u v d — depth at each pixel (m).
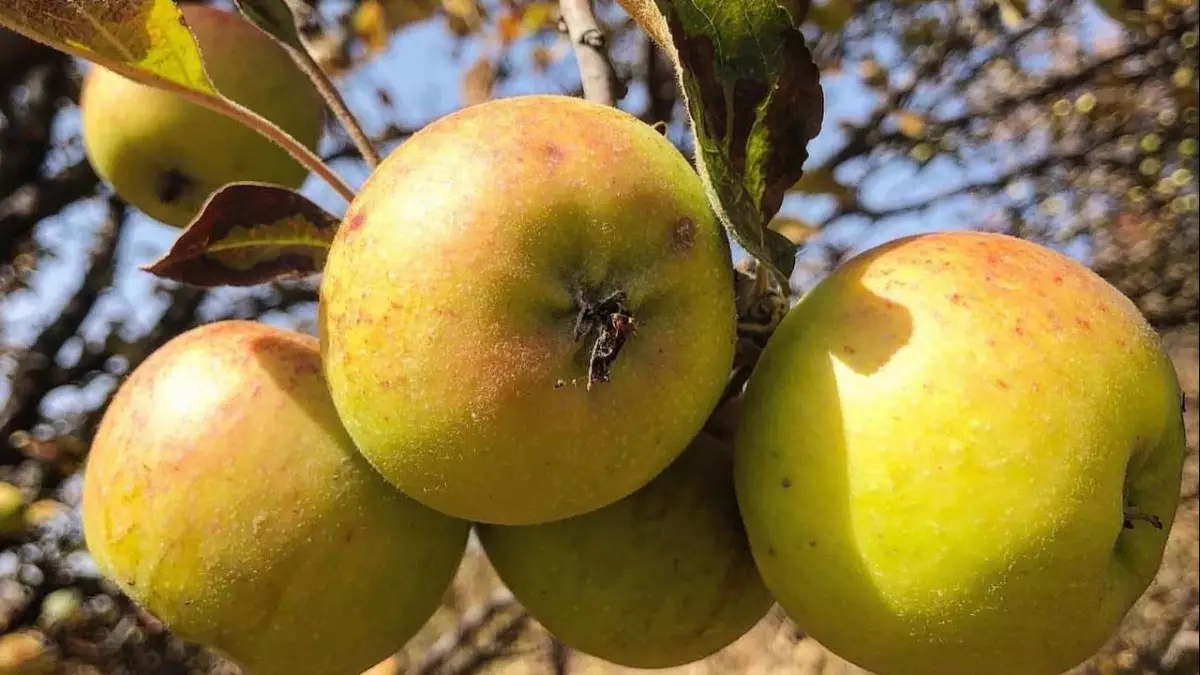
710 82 0.14
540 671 0.61
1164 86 0.50
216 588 0.15
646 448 0.13
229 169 0.23
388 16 0.41
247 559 0.15
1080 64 0.52
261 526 0.15
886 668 0.14
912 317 0.13
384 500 0.15
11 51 0.35
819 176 0.35
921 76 0.49
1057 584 0.12
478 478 0.12
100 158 0.24
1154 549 0.14
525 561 0.17
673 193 0.12
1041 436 0.12
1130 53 0.45
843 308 0.14
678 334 0.13
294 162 0.24
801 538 0.13
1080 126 0.56
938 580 0.13
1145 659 0.57
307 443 0.15
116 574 0.16
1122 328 0.13
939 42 0.50
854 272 0.14
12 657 0.41
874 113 0.48
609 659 0.18
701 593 0.16
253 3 0.17
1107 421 0.13
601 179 0.12
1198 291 0.51
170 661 0.43
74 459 0.46
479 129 0.12
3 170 0.44
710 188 0.13
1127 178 0.55
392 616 0.16
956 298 0.13
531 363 0.12
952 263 0.13
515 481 0.12
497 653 0.49
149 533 0.15
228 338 0.16
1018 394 0.12
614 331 0.12
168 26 0.16
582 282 0.12
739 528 0.16
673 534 0.16
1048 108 0.55
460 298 0.12
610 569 0.16
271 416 0.15
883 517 0.13
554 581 0.17
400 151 0.13
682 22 0.14
